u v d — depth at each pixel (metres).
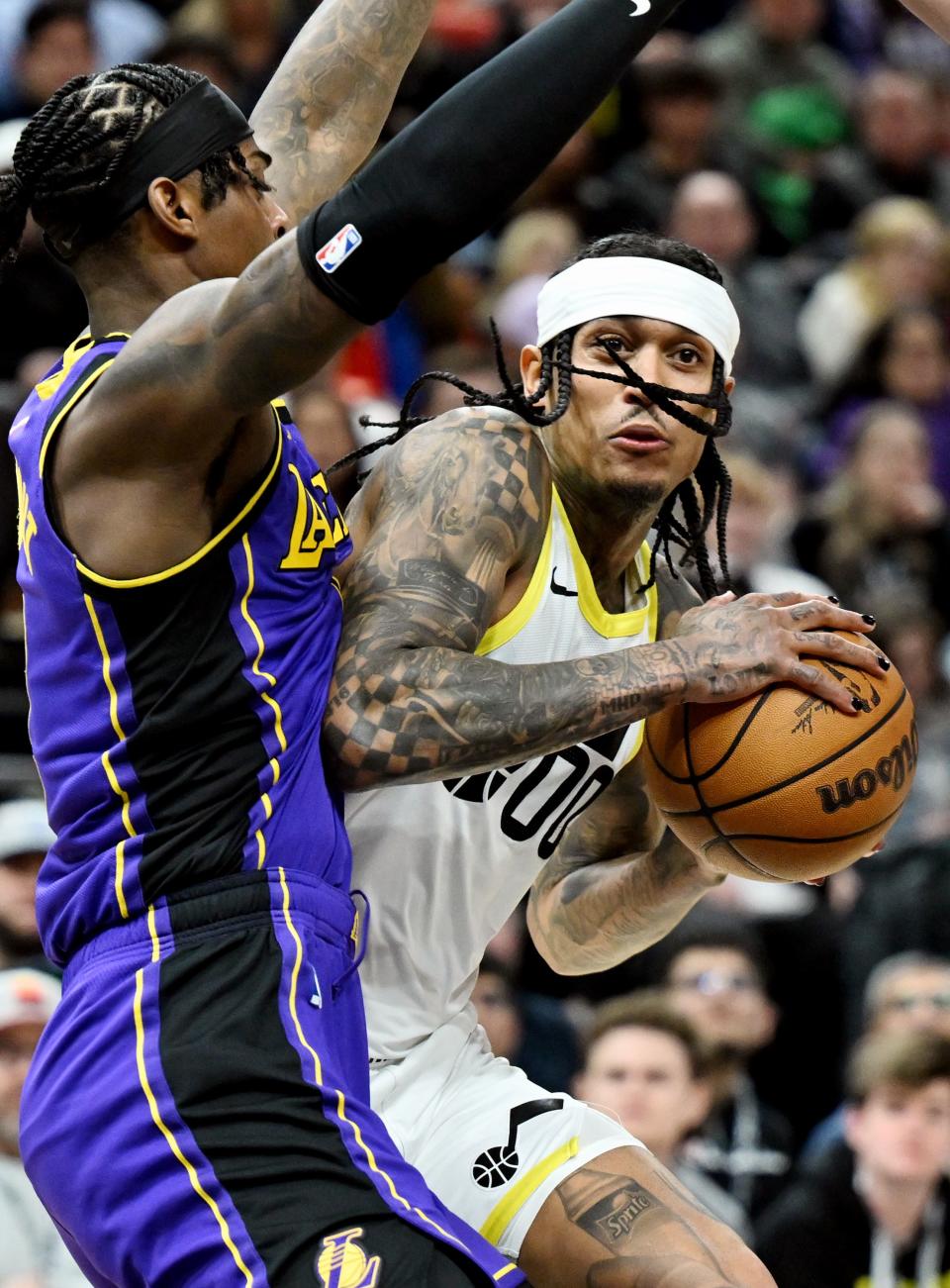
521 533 5.26
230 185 5.02
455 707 4.89
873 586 13.95
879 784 5.20
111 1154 4.60
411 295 15.30
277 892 4.76
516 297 14.83
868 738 5.18
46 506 4.78
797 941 11.20
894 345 15.87
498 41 17.50
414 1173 4.71
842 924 11.25
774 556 14.17
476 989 9.66
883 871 11.29
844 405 15.90
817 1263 9.14
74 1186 4.68
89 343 5.00
